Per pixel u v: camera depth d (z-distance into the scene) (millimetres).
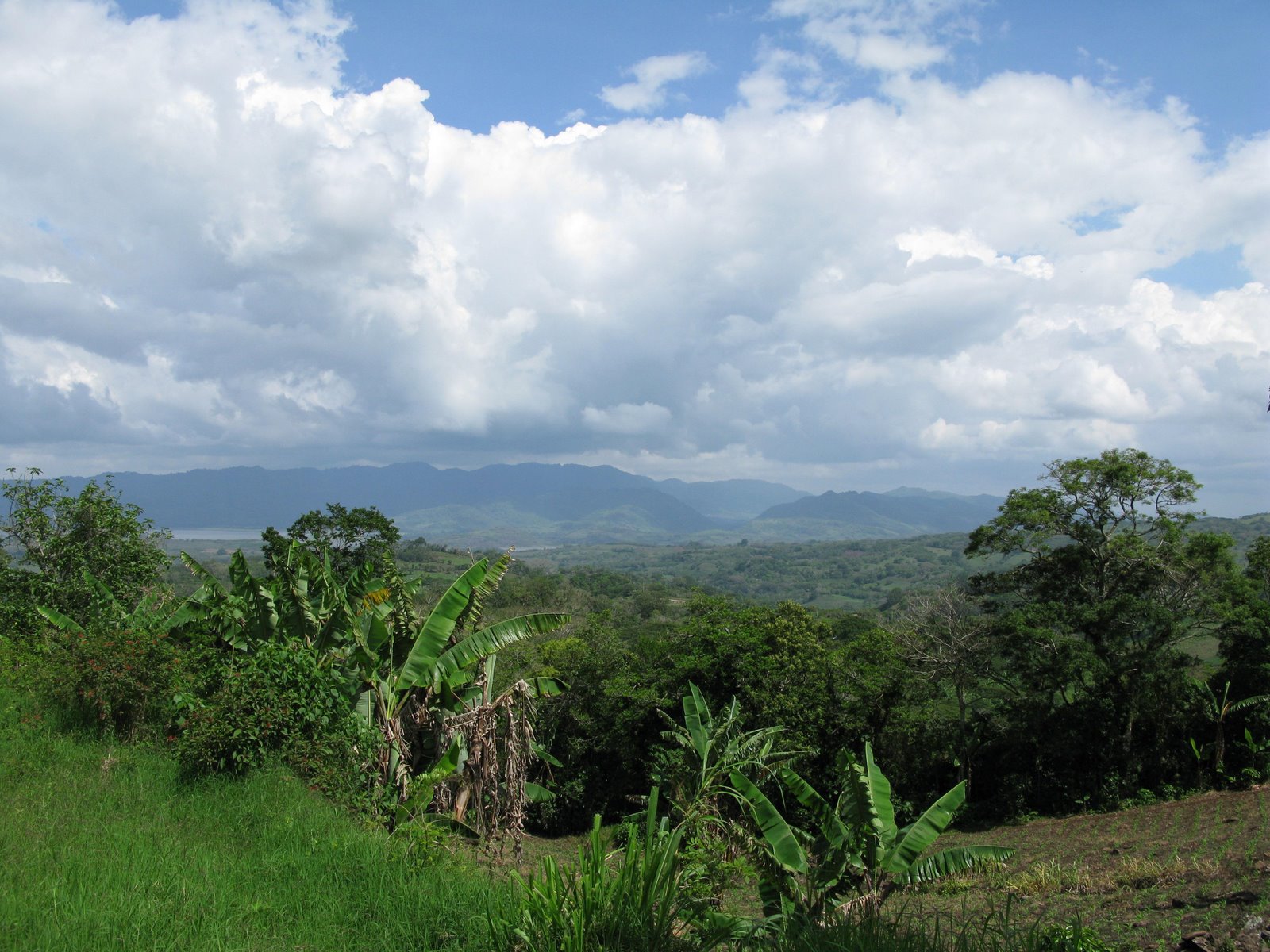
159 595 20688
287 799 10562
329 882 7934
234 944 6223
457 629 15477
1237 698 28812
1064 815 28750
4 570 21562
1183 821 21922
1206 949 8008
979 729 31797
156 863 7762
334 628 14516
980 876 17344
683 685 29719
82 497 22984
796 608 31625
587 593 132250
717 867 9227
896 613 51594
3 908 6254
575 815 30922
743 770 17484
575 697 31000
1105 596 30891
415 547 141125
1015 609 31047
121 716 13125
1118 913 11234
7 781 10266
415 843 9273
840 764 10703
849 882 10305
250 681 11961
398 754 13258
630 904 5789
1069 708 29297
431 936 6875
